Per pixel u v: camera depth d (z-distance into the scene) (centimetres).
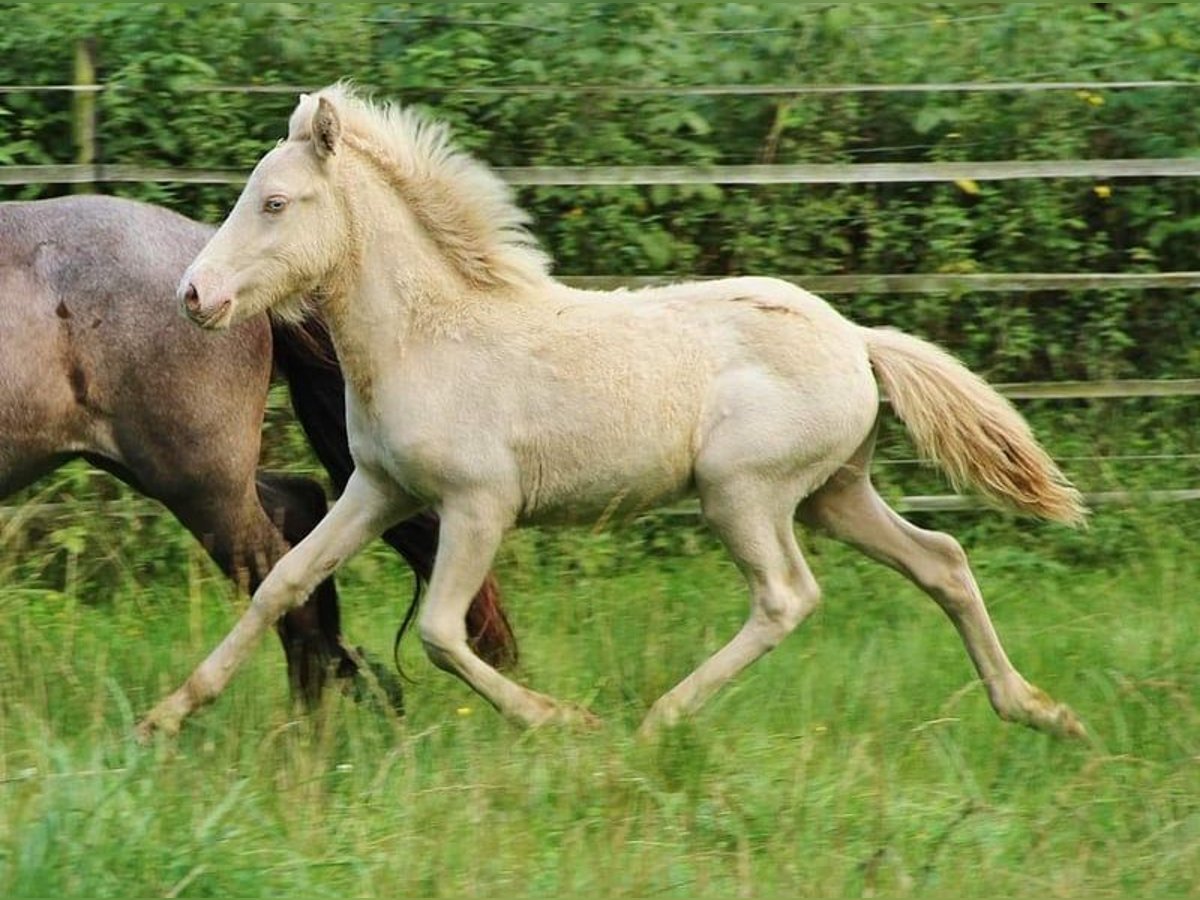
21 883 787
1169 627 1209
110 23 1473
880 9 1566
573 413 998
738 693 1074
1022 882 843
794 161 1494
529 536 1342
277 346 1098
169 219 1078
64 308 1048
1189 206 1508
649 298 1030
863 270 1494
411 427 996
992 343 1474
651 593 1267
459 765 953
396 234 1002
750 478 1013
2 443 1047
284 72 1491
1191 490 1416
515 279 1013
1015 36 1542
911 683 1107
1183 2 1547
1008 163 1430
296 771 934
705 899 826
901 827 898
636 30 1500
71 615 1209
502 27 1502
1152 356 1503
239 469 1070
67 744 972
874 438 1058
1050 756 1012
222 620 1241
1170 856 854
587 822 891
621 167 1445
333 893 826
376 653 1216
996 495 1054
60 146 1466
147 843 819
